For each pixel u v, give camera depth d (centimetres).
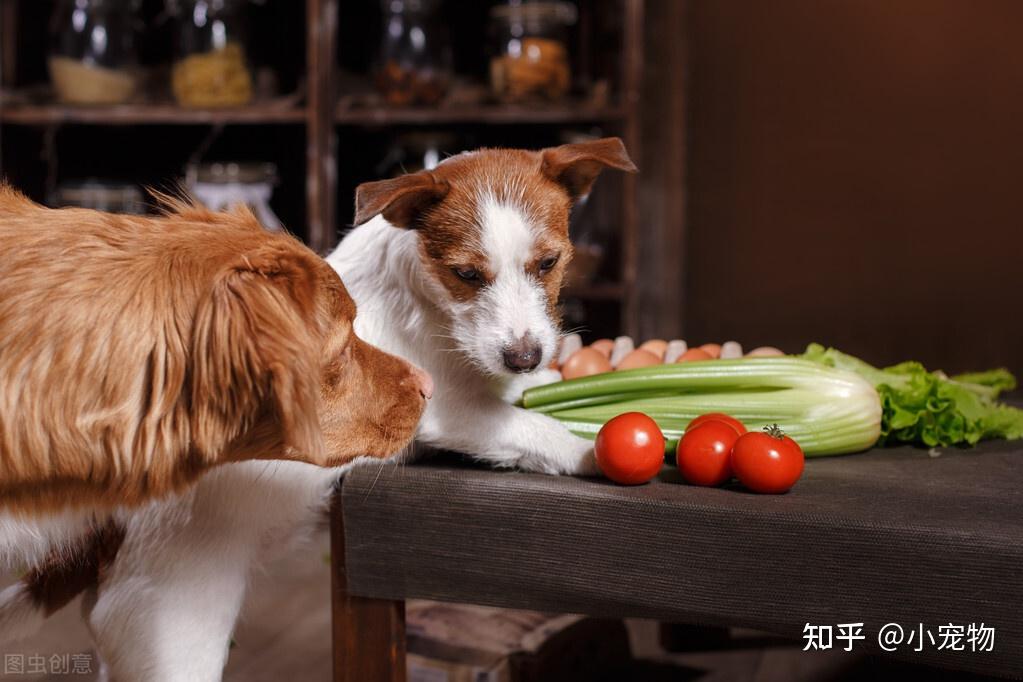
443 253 160
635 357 198
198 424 119
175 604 154
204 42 357
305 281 123
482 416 165
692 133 436
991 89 419
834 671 239
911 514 141
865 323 438
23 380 115
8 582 191
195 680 155
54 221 123
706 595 146
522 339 154
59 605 161
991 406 194
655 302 383
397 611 165
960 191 427
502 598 156
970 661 135
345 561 163
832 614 140
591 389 178
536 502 153
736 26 428
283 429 113
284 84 391
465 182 164
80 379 116
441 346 166
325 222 362
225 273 118
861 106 427
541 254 162
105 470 120
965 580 134
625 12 354
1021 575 131
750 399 176
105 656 157
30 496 123
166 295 119
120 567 157
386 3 362
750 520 142
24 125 377
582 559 152
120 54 362
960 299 432
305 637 260
